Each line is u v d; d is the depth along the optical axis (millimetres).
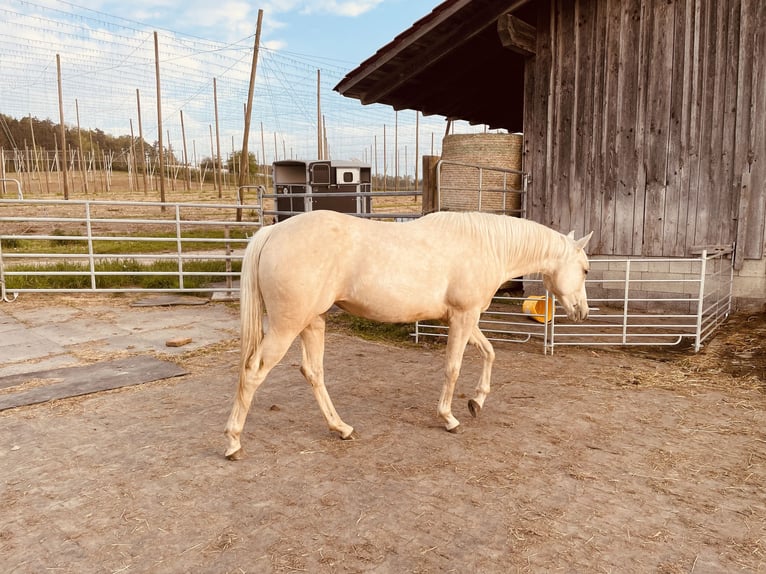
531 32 8414
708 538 2562
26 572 2283
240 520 2676
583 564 2357
